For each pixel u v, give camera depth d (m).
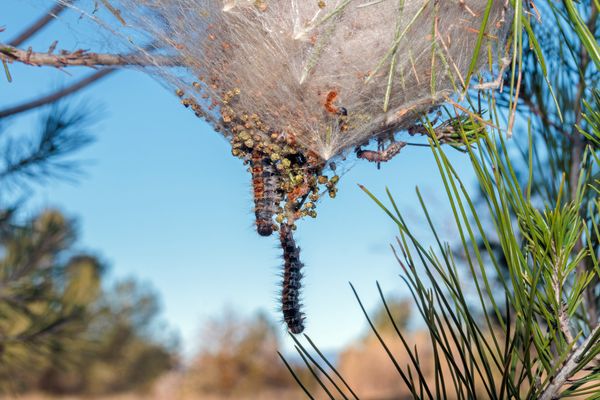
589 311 0.30
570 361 0.26
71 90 0.41
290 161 0.30
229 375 2.72
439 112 0.31
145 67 0.33
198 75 0.32
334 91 0.30
